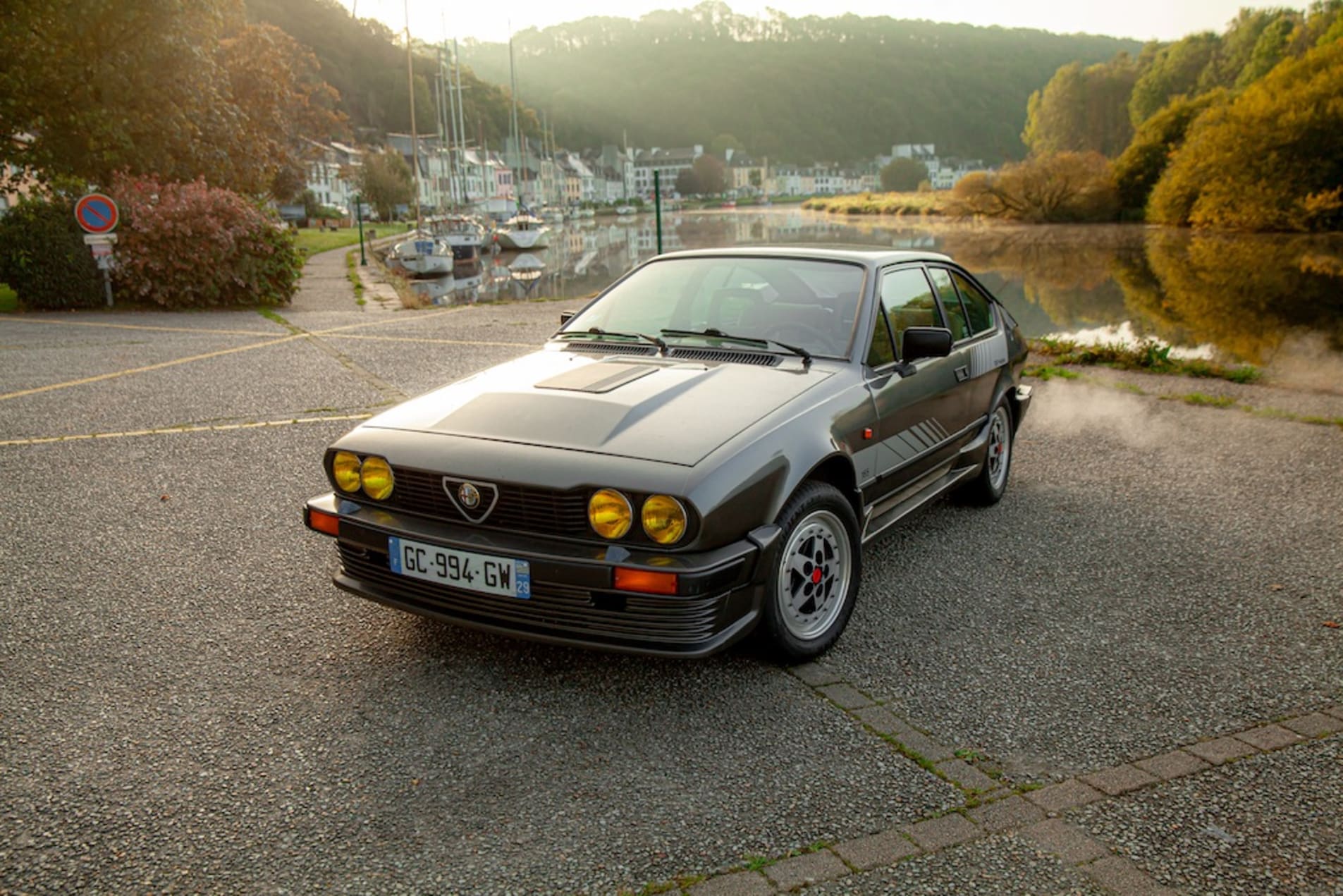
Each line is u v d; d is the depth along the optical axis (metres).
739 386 3.30
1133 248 37.22
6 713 2.91
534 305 16.73
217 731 2.81
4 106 17.25
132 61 18.14
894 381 3.75
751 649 3.22
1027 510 5.06
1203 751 2.71
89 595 3.82
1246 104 43.25
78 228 14.73
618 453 2.80
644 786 2.52
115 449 6.13
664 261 4.45
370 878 2.15
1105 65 121.50
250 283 15.78
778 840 2.29
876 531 3.76
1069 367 9.70
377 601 3.12
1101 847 2.27
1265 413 7.35
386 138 126.94
